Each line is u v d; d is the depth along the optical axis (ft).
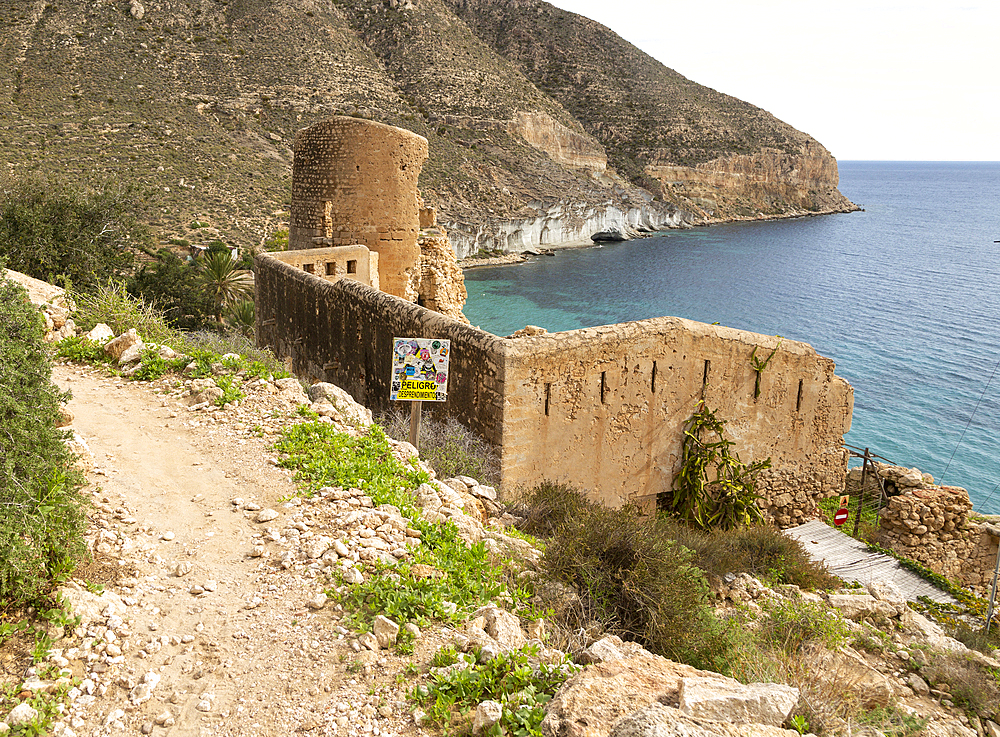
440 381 30.42
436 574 18.88
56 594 15.99
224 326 109.91
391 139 70.18
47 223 77.92
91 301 43.42
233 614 17.04
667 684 14.16
